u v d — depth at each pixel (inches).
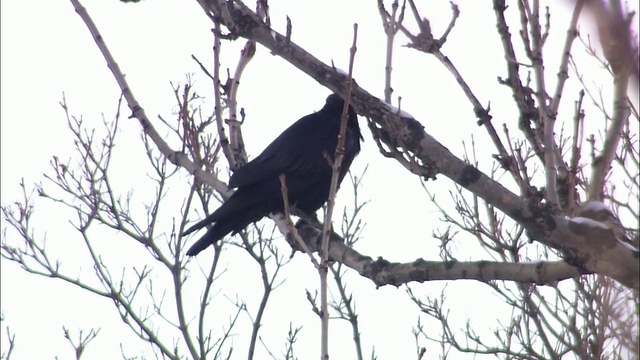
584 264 302.8
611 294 428.1
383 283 348.2
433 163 339.0
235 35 354.0
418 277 335.9
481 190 330.6
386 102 355.3
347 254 375.2
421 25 367.6
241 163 510.3
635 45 216.8
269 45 353.4
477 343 517.7
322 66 350.0
